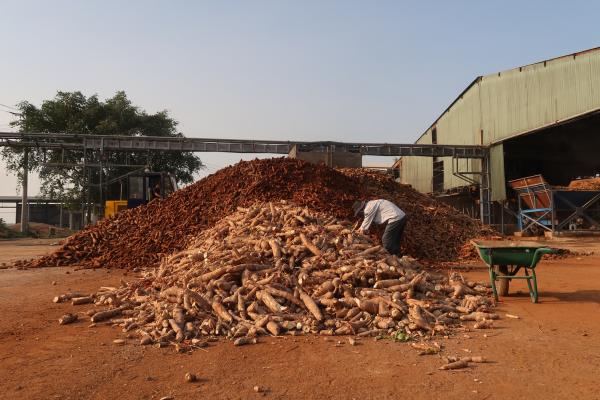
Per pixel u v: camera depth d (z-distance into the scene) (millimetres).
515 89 30797
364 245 7996
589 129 33938
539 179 26750
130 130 45812
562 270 11344
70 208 41812
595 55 24641
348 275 6613
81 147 32188
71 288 9055
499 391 3613
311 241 7773
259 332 5406
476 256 14039
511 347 4805
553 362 4309
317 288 6371
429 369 4148
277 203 11094
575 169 41688
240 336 5312
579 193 26531
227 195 13555
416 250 13539
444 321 5773
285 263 7316
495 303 7031
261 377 3977
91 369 4238
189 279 6965
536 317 6176
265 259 7402
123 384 3848
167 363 4402
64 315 6195
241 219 10062
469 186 36406
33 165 40188
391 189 18578
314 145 34000
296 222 9297
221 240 8969
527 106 29656
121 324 5930
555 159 39969
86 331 5672
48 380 3959
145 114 47812
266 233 8516
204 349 4859
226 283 6434
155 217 13953
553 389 3648
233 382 3861
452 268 11852
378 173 19828
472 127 35781
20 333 5594
